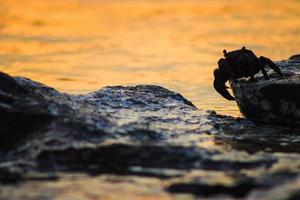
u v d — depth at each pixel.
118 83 71.88
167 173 32.19
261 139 39.28
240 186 29.67
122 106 44.00
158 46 107.00
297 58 51.97
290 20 140.88
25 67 83.50
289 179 29.64
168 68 83.31
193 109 45.34
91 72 80.19
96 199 29.36
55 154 33.75
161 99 46.75
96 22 149.50
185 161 33.41
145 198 29.47
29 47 104.19
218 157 33.75
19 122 36.50
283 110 43.16
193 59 91.12
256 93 44.03
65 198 29.33
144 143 35.38
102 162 33.50
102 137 35.62
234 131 41.09
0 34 121.19
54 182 31.31
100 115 38.47
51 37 118.94
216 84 44.91
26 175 32.09
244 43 106.62
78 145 34.34
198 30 128.75
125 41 114.81
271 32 120.94
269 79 44.56
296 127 43.00
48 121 36.56
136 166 33.16
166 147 34.41
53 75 77.25
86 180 31.62
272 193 28.11
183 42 111.12
